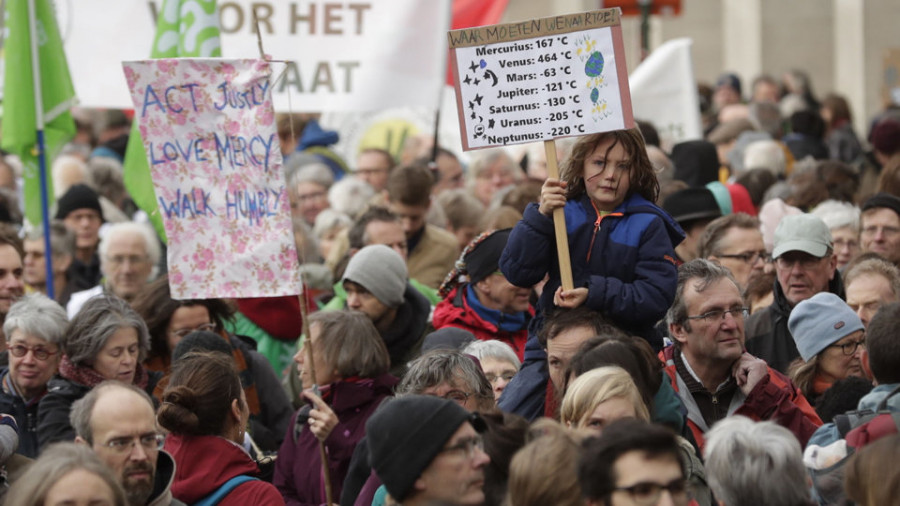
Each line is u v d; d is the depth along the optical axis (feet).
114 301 45.09
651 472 27.55
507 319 51.70
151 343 50.72
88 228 71.82
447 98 95.40
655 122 83.35
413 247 66.03
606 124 39.40
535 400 40.73
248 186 41.19
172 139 41.32
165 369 50.80
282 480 45.14
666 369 41.98
